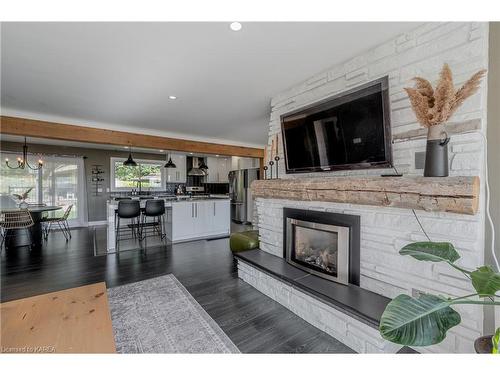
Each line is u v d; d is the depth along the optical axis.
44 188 6.53
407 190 1.57
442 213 1.54
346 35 1.85
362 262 2.02
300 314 2.25
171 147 5.30
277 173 3.11
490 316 1.42
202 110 3.72
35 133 3.77
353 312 1.70
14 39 1.88
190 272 3.39
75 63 2.27
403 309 1.05
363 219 2.00
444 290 1.54
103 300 1.74
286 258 2.70
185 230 5.33
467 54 1.49
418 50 1.73
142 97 3.16
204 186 9.22
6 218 4.48
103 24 1.71
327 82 2.45
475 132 1.44
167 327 2.10
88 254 4.23
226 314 2.31
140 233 5.28
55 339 1.32
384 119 1.78
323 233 2.35
